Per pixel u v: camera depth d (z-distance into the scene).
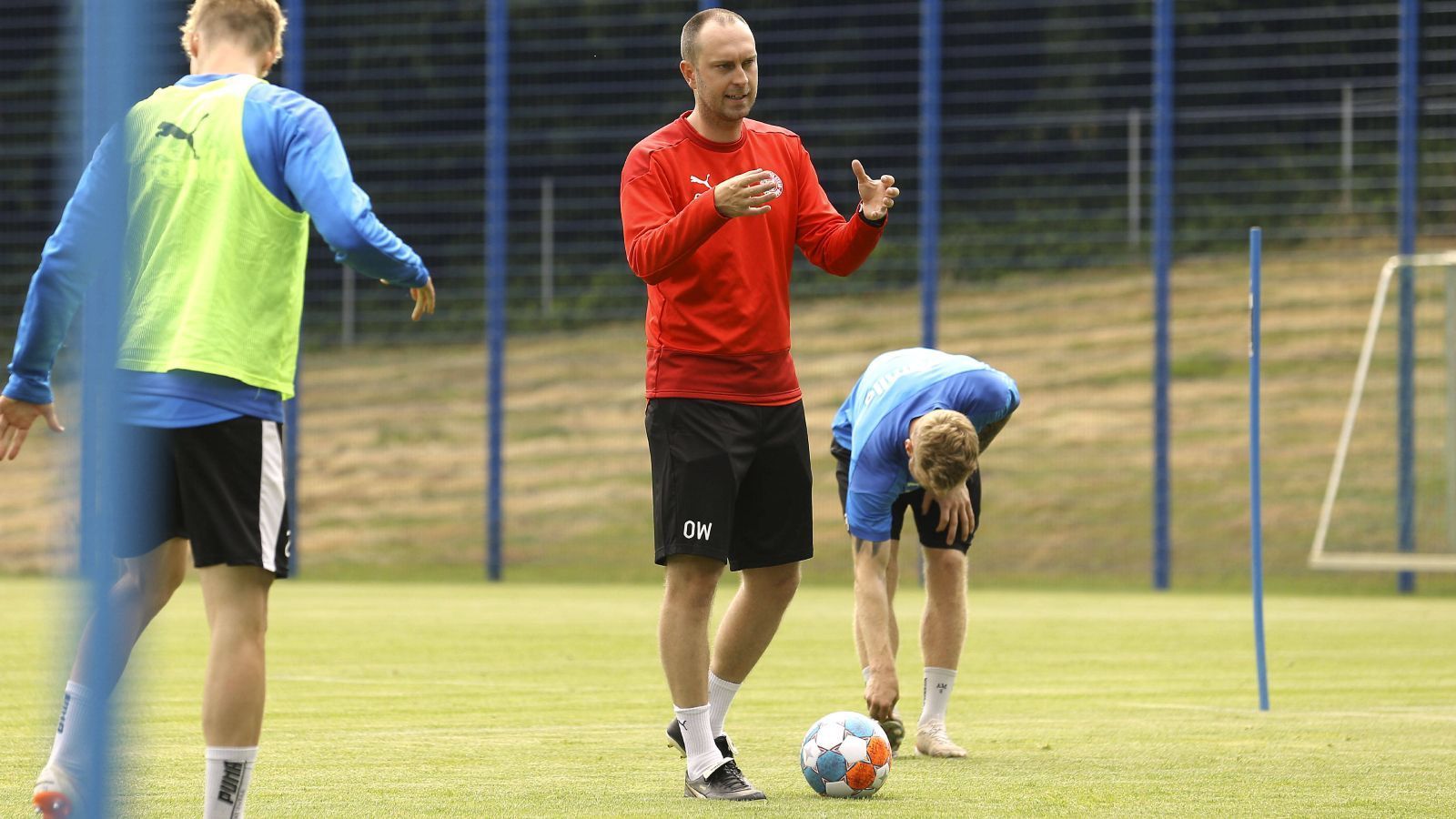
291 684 23.31
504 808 12.99
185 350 10.46
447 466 54.84
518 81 58.28
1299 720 19.67
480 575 50.00
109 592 5.71
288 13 50.62
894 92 57.69
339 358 55.62
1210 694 22.56
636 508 52.56
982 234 53.78
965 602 16.98
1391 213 51.75
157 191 10.74
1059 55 58.38
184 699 20.72
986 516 50.00
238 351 10.59
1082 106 57.53
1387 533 47.41
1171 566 45.94
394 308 55.34
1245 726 19.05
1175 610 38.50
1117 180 56.66
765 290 14.31
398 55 56.62
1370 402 53.19
